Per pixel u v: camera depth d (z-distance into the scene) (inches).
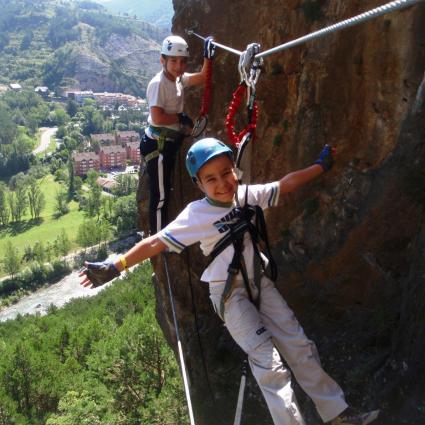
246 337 115.5
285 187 122.5
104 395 609.6
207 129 280.8
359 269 227.1
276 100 254.1
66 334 927.0
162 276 314.2
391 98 212.8
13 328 1489.9
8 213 3326.8
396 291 215.0
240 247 115.9
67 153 5428.2
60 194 3705.7
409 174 207.8
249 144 129.8
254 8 256.1
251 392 254.7
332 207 238.1
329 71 230.8
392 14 205.8
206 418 272.1
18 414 669.3
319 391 120.7
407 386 185.3
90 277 119.3
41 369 750.5
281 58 248.7
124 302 1253.1
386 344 211.9
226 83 273.3
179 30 284.0
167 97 201.8
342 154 234.7
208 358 290.0
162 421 528.1
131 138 6171.3
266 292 124.5
